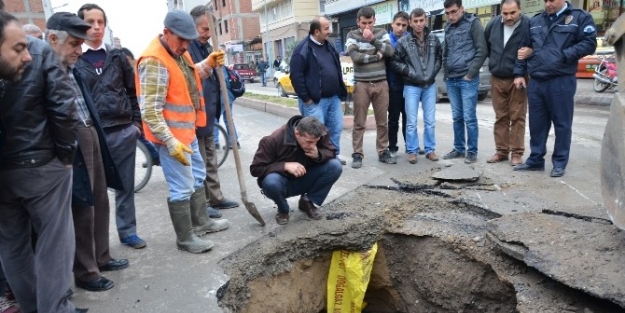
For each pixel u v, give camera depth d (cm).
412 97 586
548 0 466
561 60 470
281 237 407
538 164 530
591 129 785
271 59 4031
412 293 443
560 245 324
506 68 530
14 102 234
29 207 254
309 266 423
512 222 374
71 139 255
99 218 341
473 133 582
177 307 308
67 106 248
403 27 601
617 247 309
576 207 390
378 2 2344
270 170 404
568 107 488
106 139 335
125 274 349
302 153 409
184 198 370
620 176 288
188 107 355
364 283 437
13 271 270
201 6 438
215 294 323
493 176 523
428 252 419
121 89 367
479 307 383
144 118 329
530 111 511
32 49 243
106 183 341
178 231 380
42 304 260
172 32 326
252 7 4200
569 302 300
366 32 561
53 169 255
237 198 513
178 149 335
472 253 380
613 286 274
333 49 548
